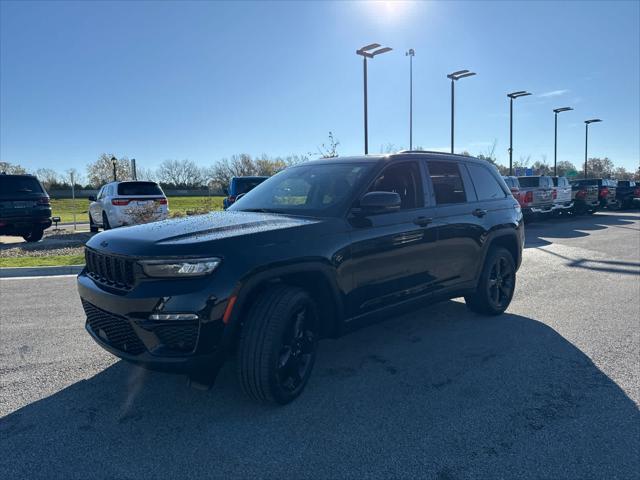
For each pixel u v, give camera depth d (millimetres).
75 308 5742
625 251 10305
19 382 3609
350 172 4062
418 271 4258
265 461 2607
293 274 3275
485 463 2584
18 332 4797
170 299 2789
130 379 3664
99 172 76375
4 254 10531
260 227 3279
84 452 2688
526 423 3002
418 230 4211
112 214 13086
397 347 4387
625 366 3910
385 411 3162
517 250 5652
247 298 3109
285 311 3076
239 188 14078
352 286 3627
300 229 3338
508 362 4004
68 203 50062
